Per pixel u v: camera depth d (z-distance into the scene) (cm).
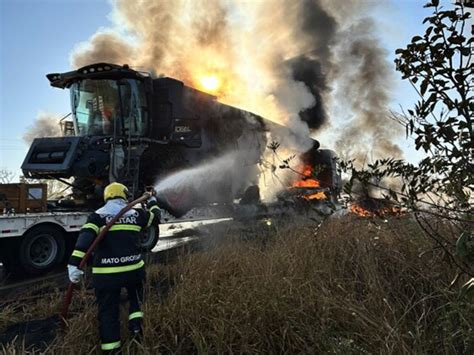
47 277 684
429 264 367
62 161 823
